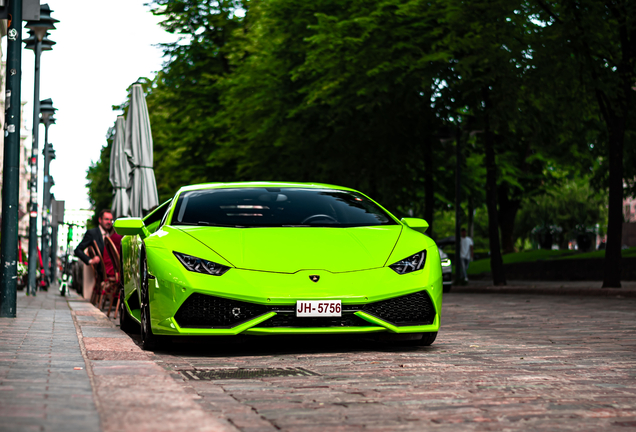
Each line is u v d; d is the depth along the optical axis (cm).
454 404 385
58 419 290
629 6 1585
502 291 2031
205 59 3064
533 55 1673
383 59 1908
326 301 562
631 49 1666
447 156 2673
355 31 1977
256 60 2561
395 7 1933
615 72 1716
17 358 495
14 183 889
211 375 480
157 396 352
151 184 1460
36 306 1264
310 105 2173
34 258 2106
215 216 652
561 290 1777
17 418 290
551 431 328
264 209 666
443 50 1834
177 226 638
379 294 574
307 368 512
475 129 2381
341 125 2219
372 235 625
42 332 695
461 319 1019
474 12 1747
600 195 2638
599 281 2516
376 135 2192
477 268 3500
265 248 586
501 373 491
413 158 2434
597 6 1617
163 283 577
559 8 1677
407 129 2206
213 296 564
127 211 1636
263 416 352
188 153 2991
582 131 2114
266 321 562
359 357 571
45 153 3400
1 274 884
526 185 3647
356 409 371
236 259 575
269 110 2470
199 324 569
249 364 534
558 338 739
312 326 568
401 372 493
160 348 619
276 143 2402
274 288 560
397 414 359
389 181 2495
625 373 498
